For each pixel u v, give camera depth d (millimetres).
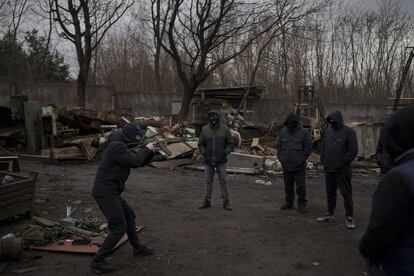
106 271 5117
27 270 5148
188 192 10391
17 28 33875
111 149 5090
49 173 12547
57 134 16078
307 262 5688
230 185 11633
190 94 20844
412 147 2473
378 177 14133
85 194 9539
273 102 26109
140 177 12438
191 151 15695
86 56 21359
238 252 6016
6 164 8859
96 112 17453
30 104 15750
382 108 26797
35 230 6062
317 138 18062
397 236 2381
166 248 6086
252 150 16703
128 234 5605
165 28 21703
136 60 41750
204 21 19969
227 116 20016
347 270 5422
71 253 5715
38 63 37750
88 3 21062
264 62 34031
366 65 36062
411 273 2365
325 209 8852
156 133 14492
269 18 21625
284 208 8719
